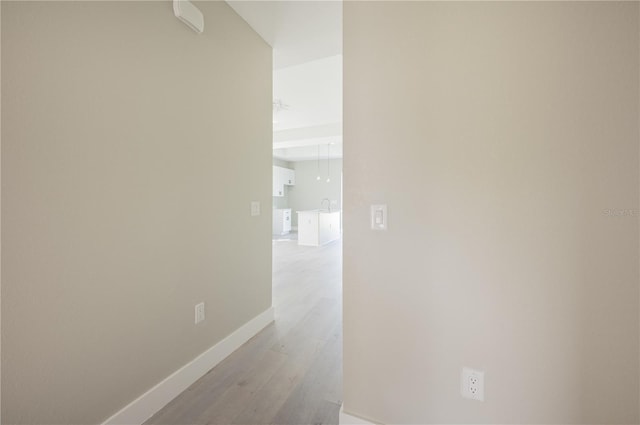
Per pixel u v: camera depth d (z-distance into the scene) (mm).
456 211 1199
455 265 1212
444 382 1259
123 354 1443
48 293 1150
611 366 1027
